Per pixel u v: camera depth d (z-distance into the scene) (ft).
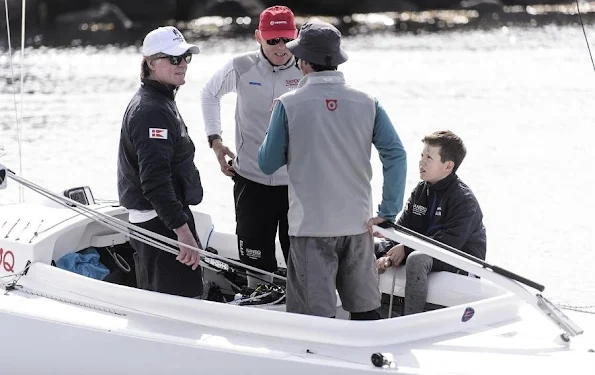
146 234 47.32
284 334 44.91
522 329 45.98
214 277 58.39
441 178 52.16
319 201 44.27
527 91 186.29
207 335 45.34
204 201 107.34
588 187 117.19
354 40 262.47
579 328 43.47
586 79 198.18
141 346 45.19
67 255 53.78
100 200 61.16
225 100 171.12
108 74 213.25
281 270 58.18
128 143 47.47
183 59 47.26
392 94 183.73
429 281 50.72
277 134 44.27
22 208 56.75
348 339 44.09
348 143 44.29
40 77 209.97
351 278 45.85
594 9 281.33
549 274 85.40
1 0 257.75
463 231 51.01
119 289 48.19
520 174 124.57
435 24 290.97
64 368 47.11
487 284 49.32
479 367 42.19
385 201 45.47
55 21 286.05
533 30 268.82
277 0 314.96
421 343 44.45
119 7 301.02
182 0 305.73
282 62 55.67
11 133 149.18
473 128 154.61
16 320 47.44
